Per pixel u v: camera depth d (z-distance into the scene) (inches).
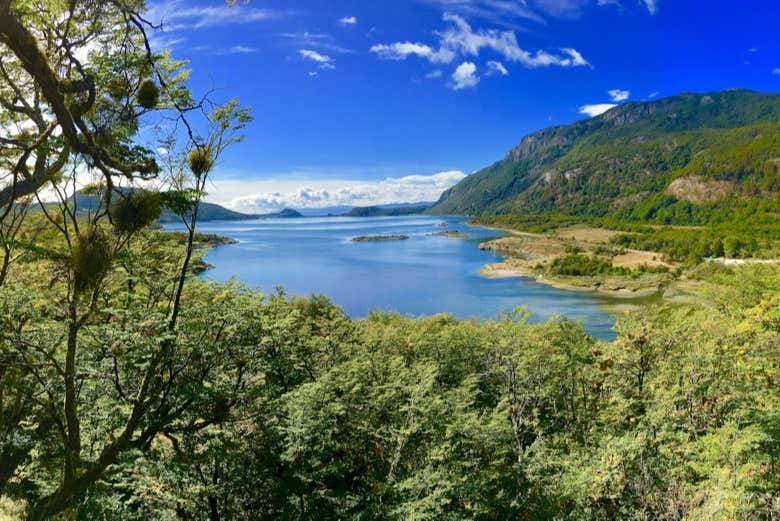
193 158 365.1
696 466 366.0
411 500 383.9
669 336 638.5
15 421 425.4
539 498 418.6
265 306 631.2
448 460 432.5
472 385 606.2
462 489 405.7
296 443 438.6
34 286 419.5
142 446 424.8
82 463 396.5
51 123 297.6
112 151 311.7
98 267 305.3
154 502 445.4
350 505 434.9
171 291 509.7
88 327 405.1
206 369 468.4
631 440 406.0
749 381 502.0
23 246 298.2
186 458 437.1
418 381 567.8
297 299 1321.4
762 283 1026.7
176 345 440.5
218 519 463.2
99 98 327.6
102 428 438.3
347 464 465.7
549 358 674.2
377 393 557.3
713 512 310.0
